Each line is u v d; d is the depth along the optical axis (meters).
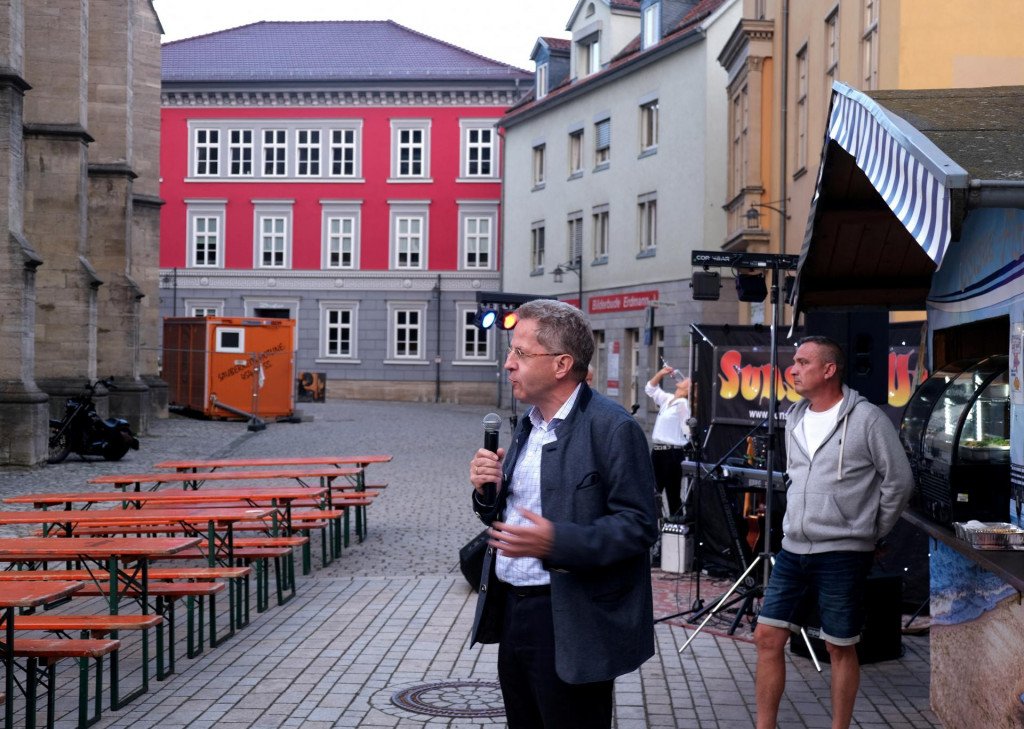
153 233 34.72
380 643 7.95
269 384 34.84
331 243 55.38
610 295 39.41
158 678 7.05
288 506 10.20
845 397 5.62
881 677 7.03
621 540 3.69
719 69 33.78
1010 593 4.79
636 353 38.12
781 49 24.41
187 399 35.84
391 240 55.09
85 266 24.84
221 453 23.80
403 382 55.09
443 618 8.75
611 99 39.50
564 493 3.82
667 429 12.95
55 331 24.83
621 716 6.26
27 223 24.73
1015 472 5.18
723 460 9.24
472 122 54.50
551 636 3.85
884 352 7.00
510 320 14.70
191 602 7.60
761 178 25.88
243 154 55.44
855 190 6.37
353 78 54.22
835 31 19.98
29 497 10.09
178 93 55.09
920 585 8.85
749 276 9.68
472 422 35.94
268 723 6.12
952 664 5.75
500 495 3.97
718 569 10.47
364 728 6.04
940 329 6.56
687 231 34.81
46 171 24.72
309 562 10.75
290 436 28.88
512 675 4.00
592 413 3.88
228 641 8.07
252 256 55.50
